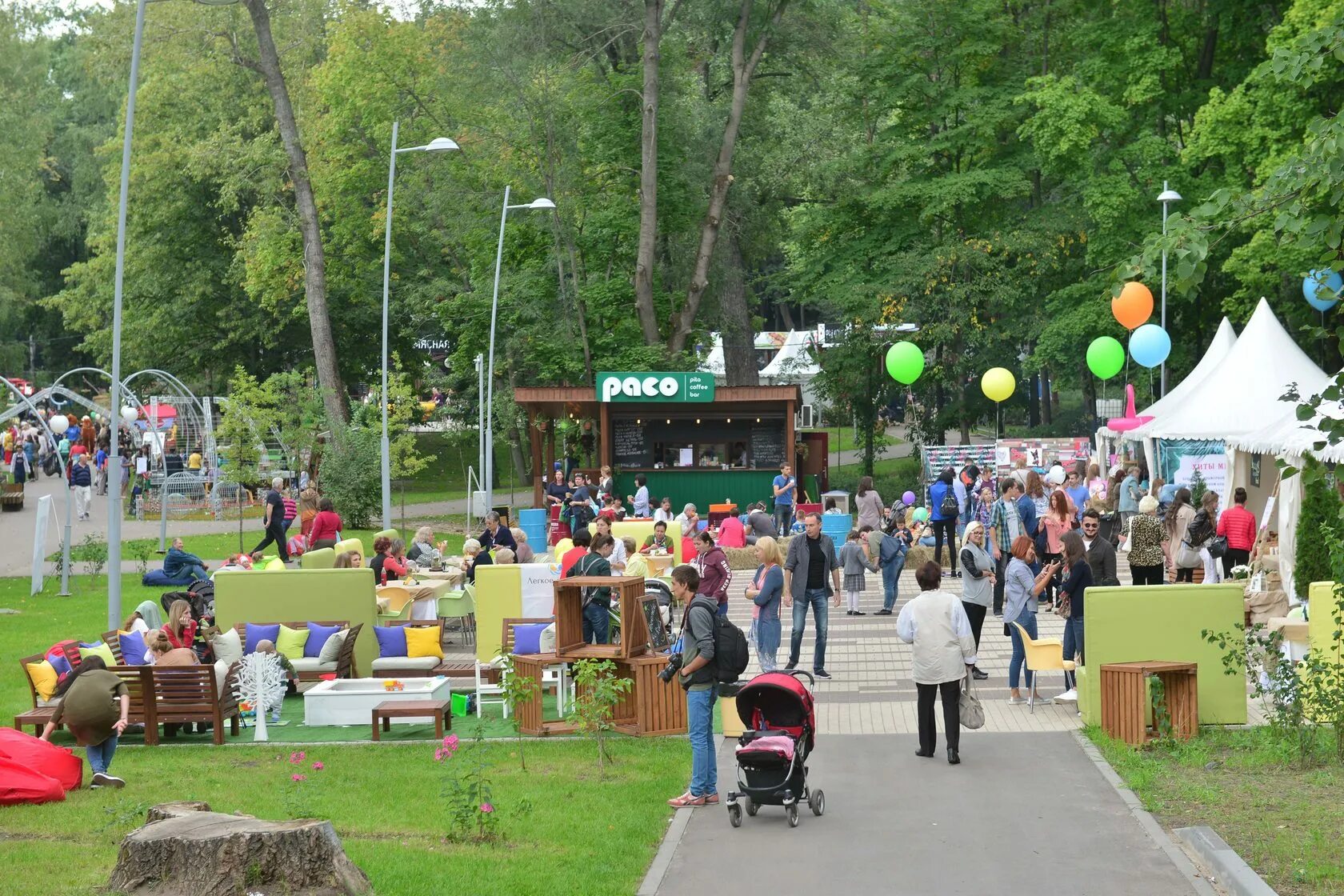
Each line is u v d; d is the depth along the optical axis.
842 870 10.31
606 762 14.47
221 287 63.47
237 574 20.56
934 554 31.70
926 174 52.31
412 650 20.25
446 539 41.59
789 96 57.81
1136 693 14.49
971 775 13.26
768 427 43.12
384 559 24.80
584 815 11.98
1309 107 35.09
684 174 49.09
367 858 10.22
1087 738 14.77
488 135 49.78
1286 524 22.81
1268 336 30.97
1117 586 16.98
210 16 51.62
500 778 13.70
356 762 14.76
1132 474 30.75
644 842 11.07
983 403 52.66
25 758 12.79
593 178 50.62
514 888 9.55
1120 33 45.03
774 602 18.38
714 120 50.03
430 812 12.10
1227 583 15.42
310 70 59.31
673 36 50.06
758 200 53.78
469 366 54.97
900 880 10.02
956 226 51.72
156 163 58.91
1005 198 49.78
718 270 51.94
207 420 52.69
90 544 32.41
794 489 37.25
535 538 39.56
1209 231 8.36
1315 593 16.05
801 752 11.84
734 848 10.98
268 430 45.44
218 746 16.00
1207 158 39.59
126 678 16.11
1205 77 45.81
